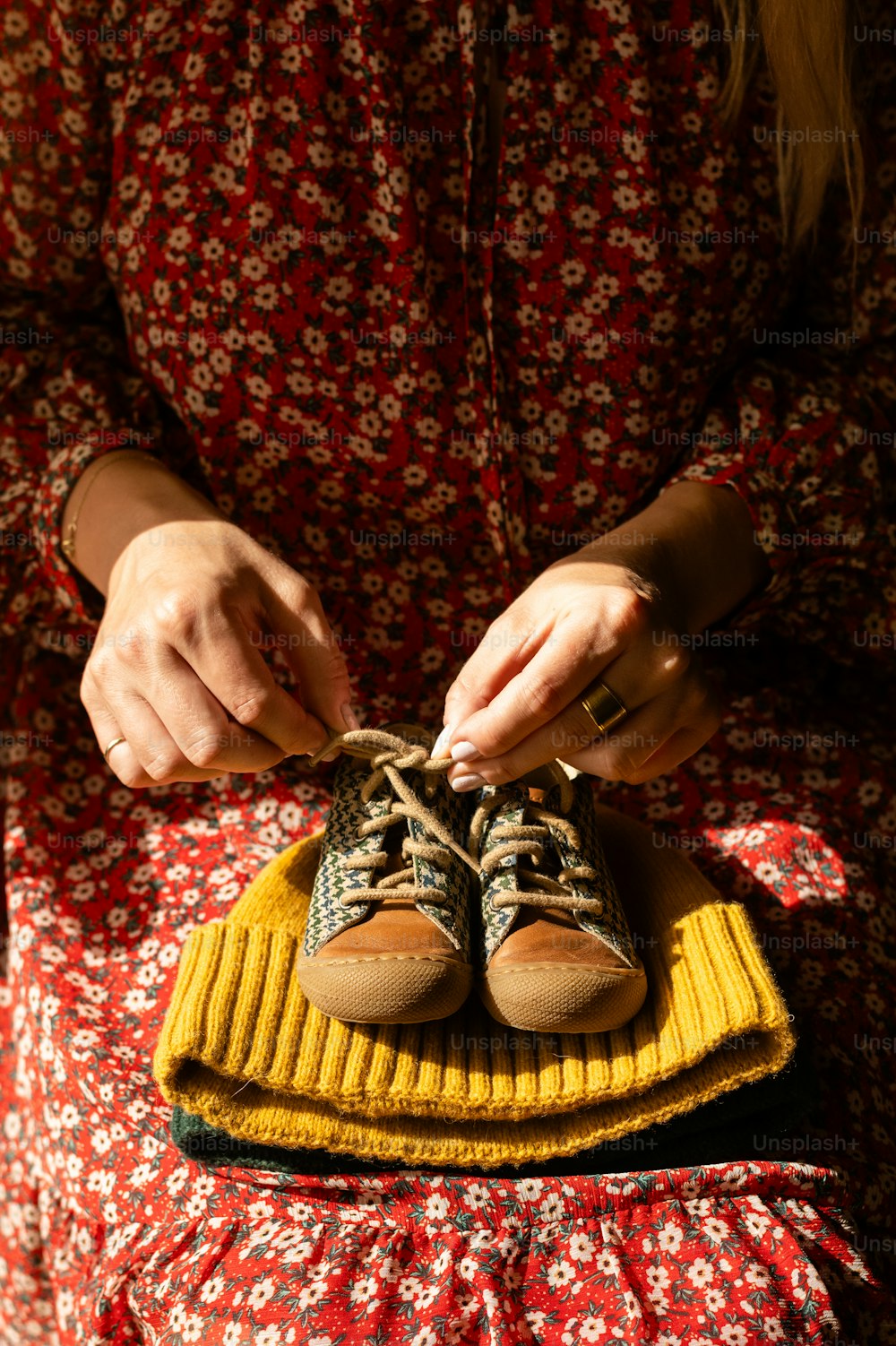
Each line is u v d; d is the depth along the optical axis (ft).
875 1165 2.91
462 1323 2.40
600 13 3.14
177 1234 2.74
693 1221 2.56
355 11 3.02
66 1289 3.28
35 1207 3.61
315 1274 2.51
